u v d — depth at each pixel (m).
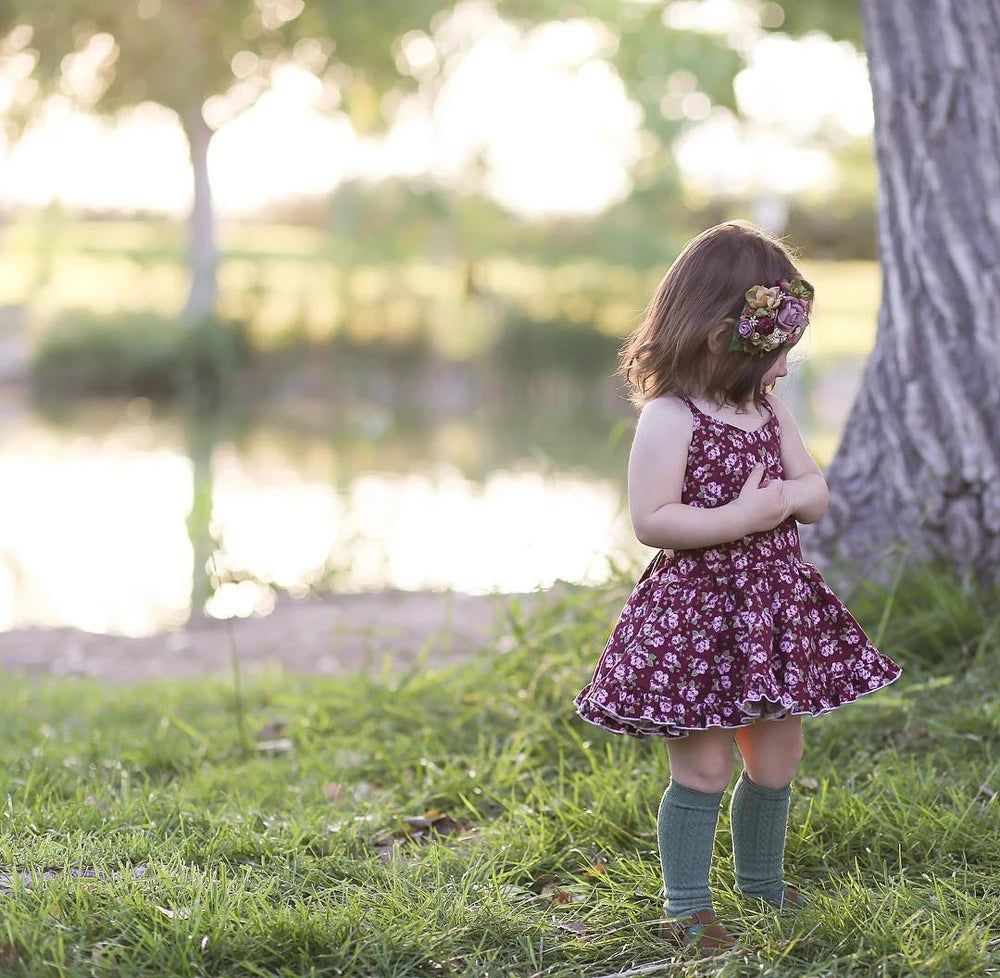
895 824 3.62
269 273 32.97
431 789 4.39
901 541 5.25
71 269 36.94
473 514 12.55
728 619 2.95
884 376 5.39
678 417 3.02
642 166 30.16
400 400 27.33
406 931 2.98
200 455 17.91
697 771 3.02
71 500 14.18
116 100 29.23
